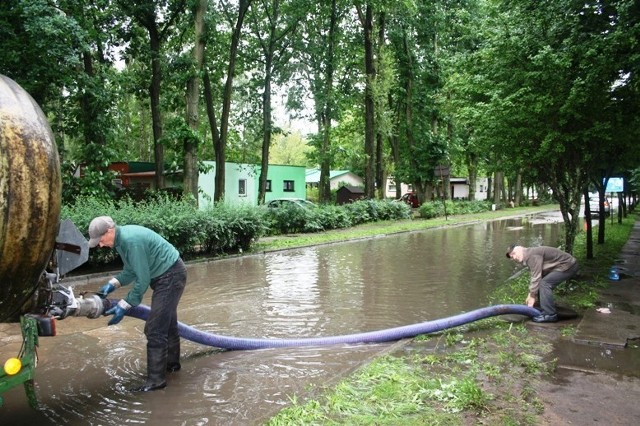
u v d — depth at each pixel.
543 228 24.14
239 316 7.60
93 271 11.09
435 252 15.45
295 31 25.72
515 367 4.98
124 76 18.83
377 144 35.97
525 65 8.81
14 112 3.31
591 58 7.74
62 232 3.84
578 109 8.43
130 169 26.48
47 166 3.41
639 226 22.41
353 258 14.24
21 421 4.06
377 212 26.78
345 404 4.02
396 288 9.71
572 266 6.94
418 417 3.80
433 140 32.81
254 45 24.94
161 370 4.70
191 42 21.73
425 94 32.41
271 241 17.62
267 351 5.84
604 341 5.71
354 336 6.13
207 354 5.75
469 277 10.88
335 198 38.72
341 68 29.80
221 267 12.60
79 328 6.88
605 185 14.57
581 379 4.66
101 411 4.23
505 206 45.44
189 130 16.80
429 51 31.80
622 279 9.48
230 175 27.86
